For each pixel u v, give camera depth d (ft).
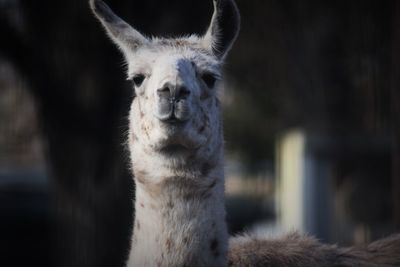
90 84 100.32
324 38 139.23
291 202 148.87
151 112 50.29
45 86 99.66
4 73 120.37
